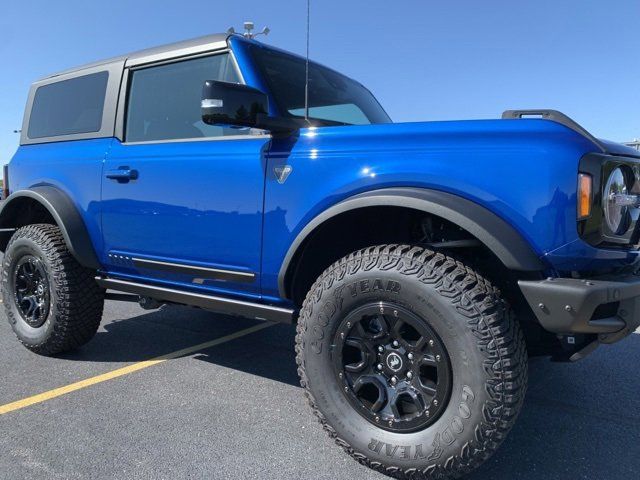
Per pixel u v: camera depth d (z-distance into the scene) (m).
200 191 2.83
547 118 2.16
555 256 1.96
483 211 2.04
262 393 3.18
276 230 2.55
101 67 3.63
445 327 2.02
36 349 3.78
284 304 2.70
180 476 2.25
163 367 3.62
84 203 3.49
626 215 2.15
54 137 3.86
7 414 2.83
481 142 2.09
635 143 2.98
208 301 2.95
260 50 3.03
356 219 2.50
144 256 3.17
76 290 3.58
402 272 2.11
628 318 2.07
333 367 2.34
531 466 2.37
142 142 3.22
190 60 3.14
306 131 2.52
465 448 2.01
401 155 2.23
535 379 3.43
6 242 4.14
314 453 2.46
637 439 2.62
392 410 2.21
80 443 2.52
